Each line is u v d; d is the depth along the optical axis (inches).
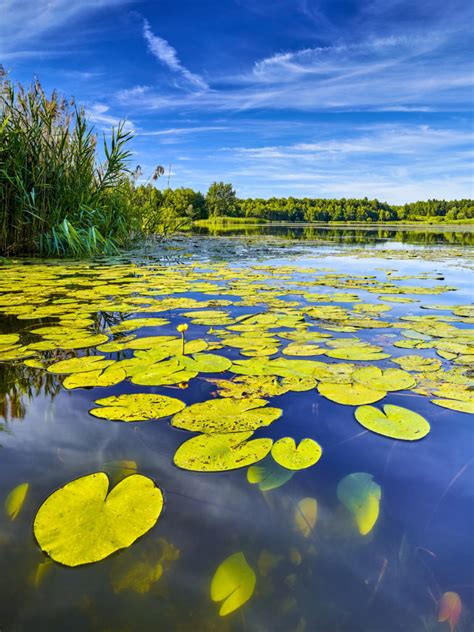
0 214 152.6
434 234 447.8
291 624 15.2
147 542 18.9
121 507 20.8
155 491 22.2
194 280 108.5
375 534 19.6
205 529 19.7
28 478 23.3
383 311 70.3
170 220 311.6
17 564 17.6
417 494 22.5
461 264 154.0
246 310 70.9
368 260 170.2
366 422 30.3
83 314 66.4
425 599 16.3
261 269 135.8
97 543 18.6
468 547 18.9
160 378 38.1
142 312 69.1
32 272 120.0
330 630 14.9
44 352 46.6
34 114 151.5
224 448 26.5
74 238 160.2
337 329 57.7
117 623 15.1
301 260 169.8
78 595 16.3
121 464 24.8
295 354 45.9
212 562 17.8
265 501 21.7
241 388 36.3
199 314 67.4
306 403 33.5
